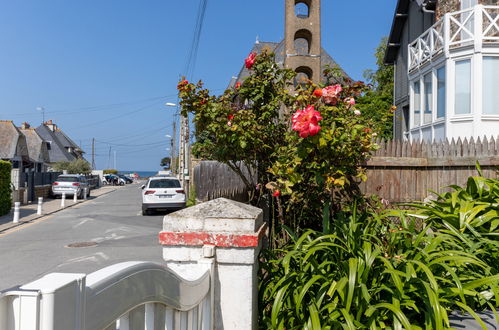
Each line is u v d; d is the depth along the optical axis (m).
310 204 4.03
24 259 8.02
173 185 16.61
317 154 3.27
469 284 2.45
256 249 2.25
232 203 2.33
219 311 2.19
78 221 14.43
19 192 20.78
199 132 4.29
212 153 4.33
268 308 2.97
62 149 59.00
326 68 4.10
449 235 2.99
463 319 2.53
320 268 2.62
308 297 2.61
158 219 14.93
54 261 7.81
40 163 43.50
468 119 12.62
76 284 0.89
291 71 4.03
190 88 3.92
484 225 3.36
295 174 3.29
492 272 2.94
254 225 2.18
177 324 1.68
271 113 3.96
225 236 2.15
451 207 3.38
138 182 76.75
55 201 23.92
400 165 5.65
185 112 4.00
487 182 3.62
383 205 4.58
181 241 2.16
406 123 18.97
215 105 3.80
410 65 16.33
